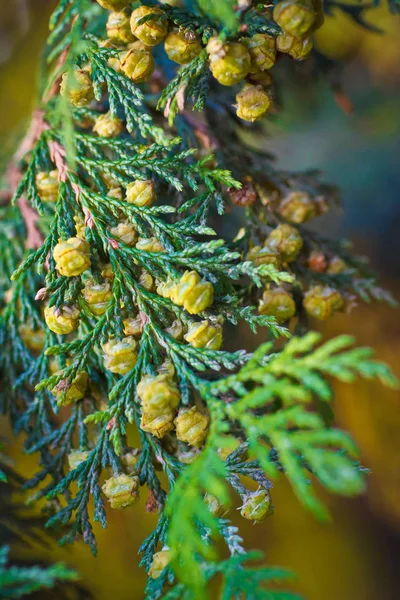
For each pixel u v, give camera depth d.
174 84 0.34
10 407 0.38
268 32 0.33
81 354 0.33
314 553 0.57
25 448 0.37
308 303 0.38
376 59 0.66
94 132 0.37
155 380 0.32
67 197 0.35
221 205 0.34
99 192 0.35
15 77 0.54
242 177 0.38
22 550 0.41
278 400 0.36
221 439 0.31
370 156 0.72
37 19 0.53
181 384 0.32
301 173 0.42
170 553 0.31
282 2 0.32
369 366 0.29
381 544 0.59
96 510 0.34
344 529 0.59
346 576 0.57
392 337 0.63
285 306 0.35
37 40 0.53
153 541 0.33
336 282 0.39
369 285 0.39
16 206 0.39
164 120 0.39
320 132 0.74
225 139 0.40
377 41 0.64
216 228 0.43
